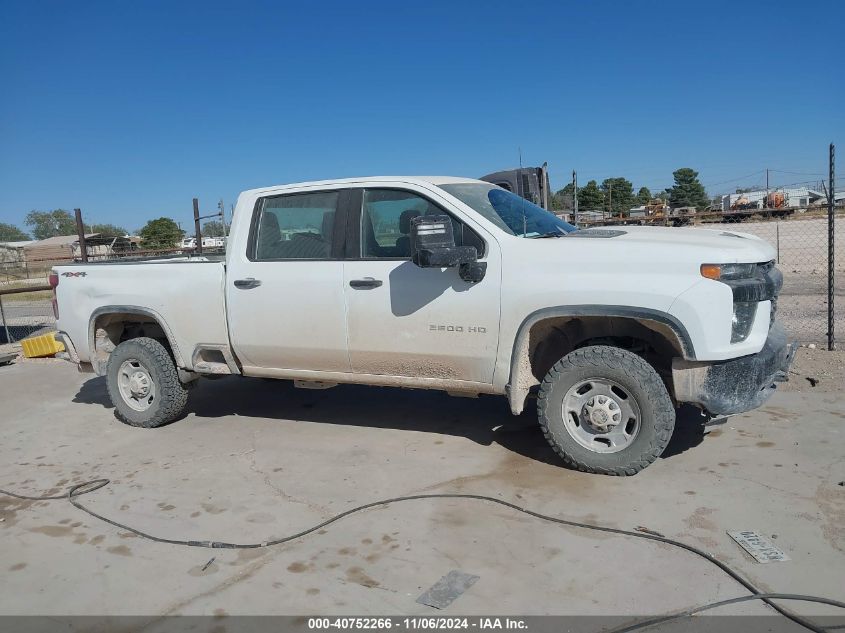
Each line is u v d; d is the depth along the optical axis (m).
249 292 5.38
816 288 12.89
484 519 3.97
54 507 4.50
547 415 4.52
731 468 4.50
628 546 3.58
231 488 4.65
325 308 5.08
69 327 6.38
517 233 4.70
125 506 4.45
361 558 3.61
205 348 5.72
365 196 5.05
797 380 6.43
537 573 3.37
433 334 4.74
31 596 3.41
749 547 3.47
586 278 4.26
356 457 5.11
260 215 5.46
